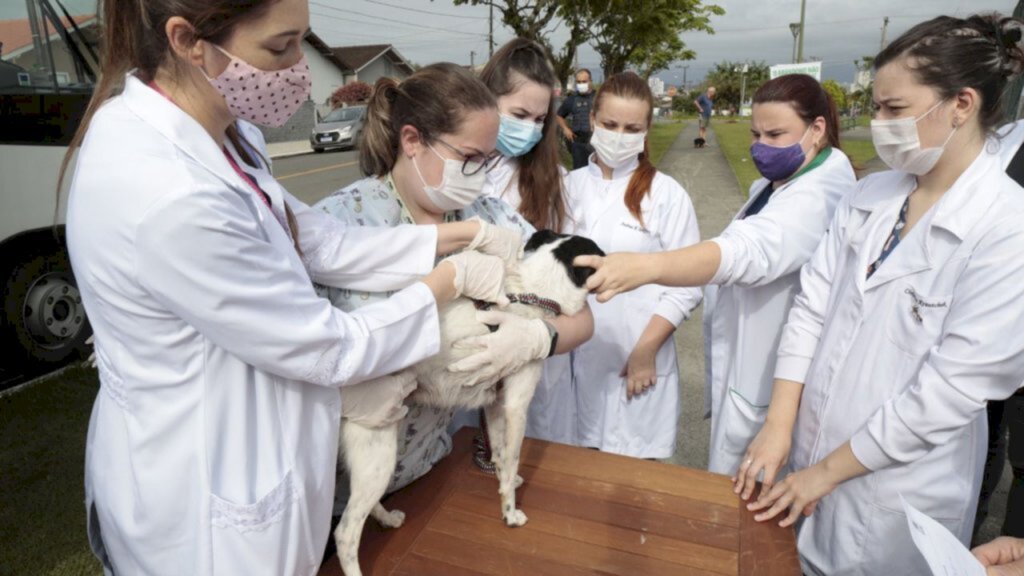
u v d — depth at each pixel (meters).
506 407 1.82
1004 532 2.42
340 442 1.62
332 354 1.29
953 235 1.67
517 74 2.45
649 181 2.82
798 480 1.82
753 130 2.47
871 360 1.85
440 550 1.70
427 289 1.50
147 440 1.26
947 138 1.67
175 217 1.08
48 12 4.42
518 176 2.67
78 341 5.03
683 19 20.92
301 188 13.38
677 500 1.90
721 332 2.80
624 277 1.96
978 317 1.58
